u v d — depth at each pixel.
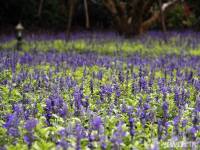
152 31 30.58
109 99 8.07
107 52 17.86
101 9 34.59
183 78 10.73
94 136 5.59
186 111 7.55
